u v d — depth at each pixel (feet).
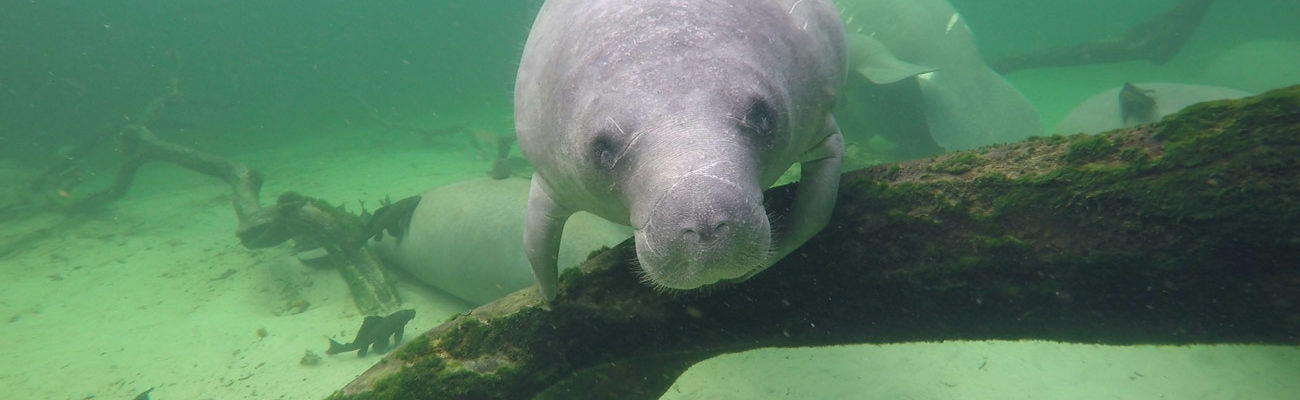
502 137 42.96
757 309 7.63
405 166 47.91
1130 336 6.59
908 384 15.83
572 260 17.35
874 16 31.37
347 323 21.26
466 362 8.09
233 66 159.12
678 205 5.06
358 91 133.28
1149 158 5.89
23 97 90.68
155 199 42.16
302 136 76.38
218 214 36.37
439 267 21.84
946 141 27.76
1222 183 5.51
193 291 24.54
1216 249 5.63
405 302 22.65
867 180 7.19
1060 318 6.66
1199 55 76.79
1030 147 6.73
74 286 26.05
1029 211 6.37
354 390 8.29
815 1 7.95
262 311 22.48
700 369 17.07
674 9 6.13
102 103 99.86
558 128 6.45
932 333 7.41
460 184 23.70
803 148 7.00
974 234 6.59
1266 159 5.36
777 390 15.97
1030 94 64.13
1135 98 23.32
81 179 45.91
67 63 116.88
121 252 30.27
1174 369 15.55
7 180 50.03
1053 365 16.08
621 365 8.46
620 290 7.97
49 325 22.43
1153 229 5.83
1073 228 6.19
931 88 29.35
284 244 28.60
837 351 17.24
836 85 7.83
